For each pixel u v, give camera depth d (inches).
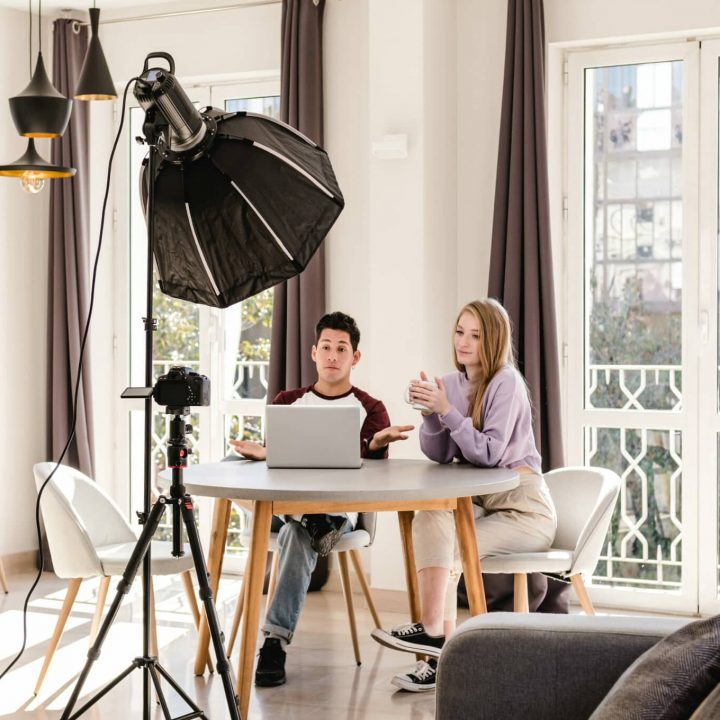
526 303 177.9
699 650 58.9
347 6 196.9
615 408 186.4
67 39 214.8
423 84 178.5
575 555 133.4
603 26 180.7
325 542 136.6
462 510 122.3
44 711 127.1
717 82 177.9
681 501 180.9
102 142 222.4
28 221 219.6
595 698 67.6
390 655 153.5
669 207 182.2
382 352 182.1
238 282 107.3
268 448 131.0
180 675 141.8
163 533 223.9
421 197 178.9
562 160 188.4
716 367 178.2
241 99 213.2
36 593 195.5
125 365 225.3
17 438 217.5
